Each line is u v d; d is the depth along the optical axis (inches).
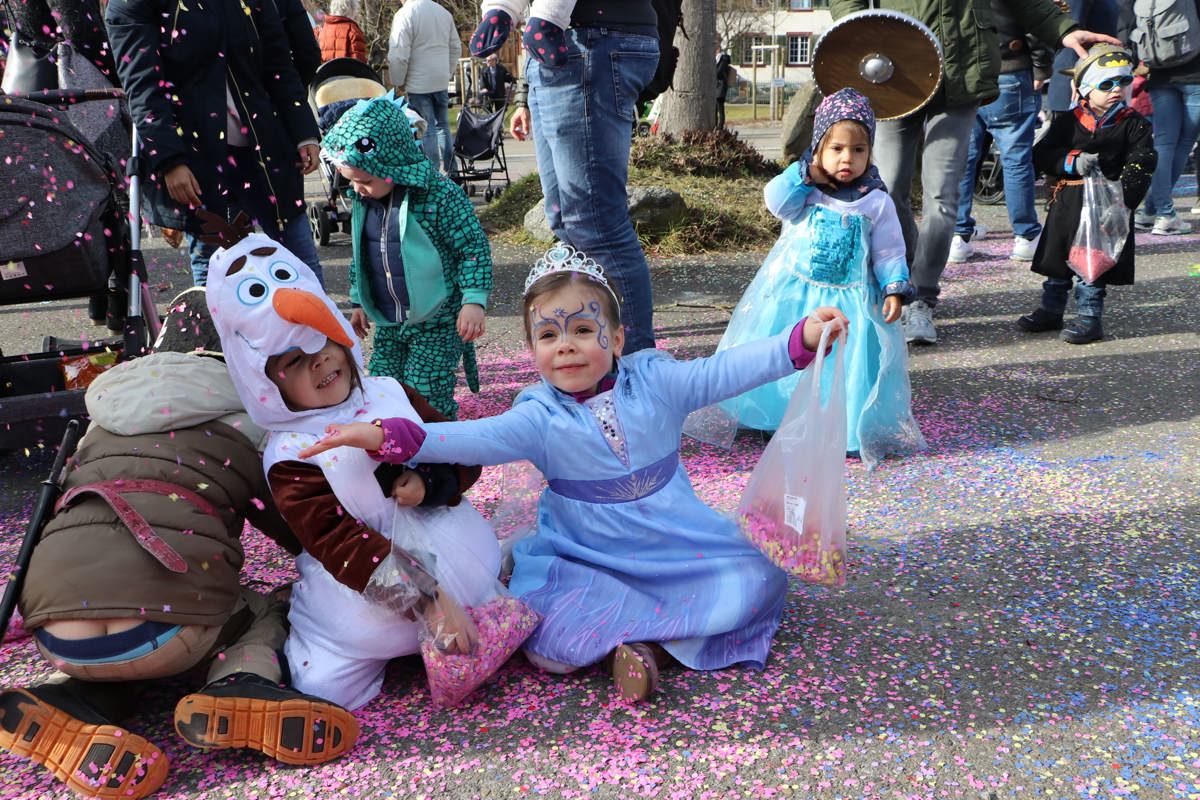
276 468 79.8
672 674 87.0
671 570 88.4
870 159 141.3
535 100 141.5
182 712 72.1
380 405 85.0
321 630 82.2
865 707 81.0
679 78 358.0
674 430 91.7
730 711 80.8
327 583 82.8
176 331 100.2
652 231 292.2
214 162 141.6
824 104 139.3
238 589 82.5
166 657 75.7
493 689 85.7
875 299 139.8
